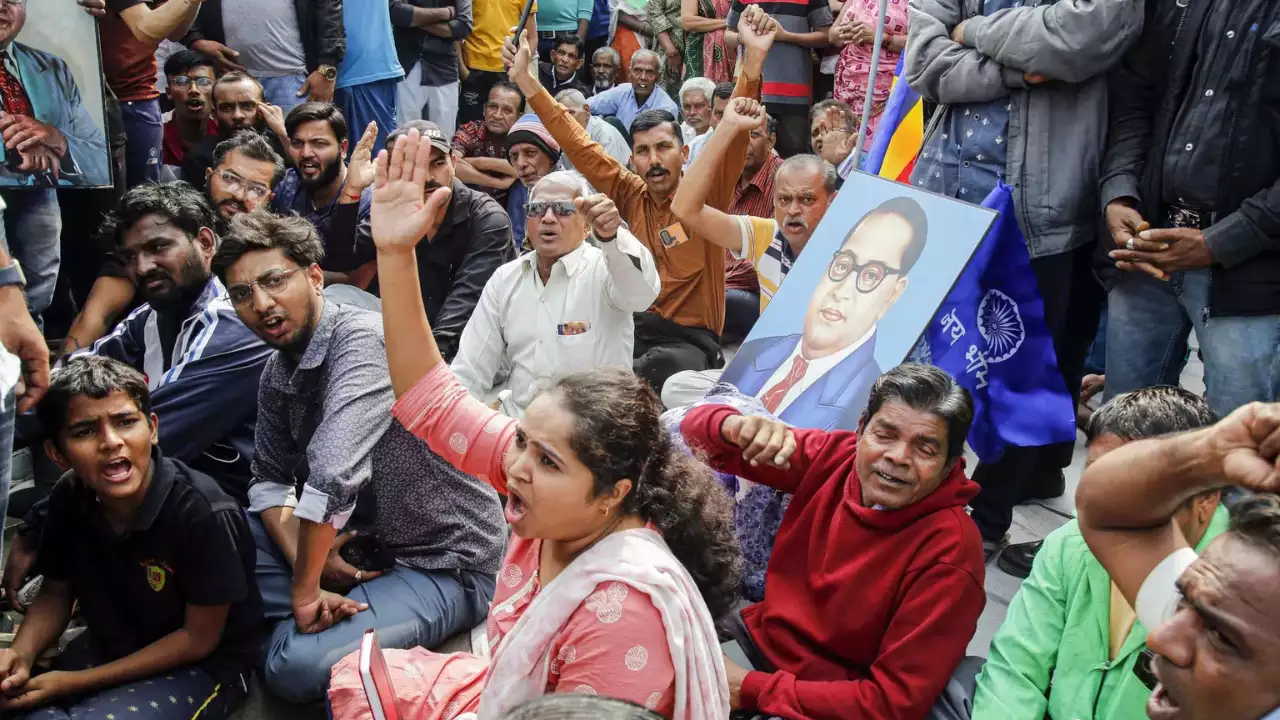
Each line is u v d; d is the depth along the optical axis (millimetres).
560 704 899
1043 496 3680
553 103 4457
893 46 5918
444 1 6969
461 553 2912
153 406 3094
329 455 2633
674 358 4312
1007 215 2646
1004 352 2756
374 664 1893
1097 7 2906
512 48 4406
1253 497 1202
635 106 7719
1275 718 1131
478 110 7777
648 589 1611
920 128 3689
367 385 2730
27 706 2406
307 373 2779
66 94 3639
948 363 2725
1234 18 2846
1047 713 2086
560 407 1640
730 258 5434
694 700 1631
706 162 3705
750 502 2574
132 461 2393
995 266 2701
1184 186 2939
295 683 2639
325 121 4422
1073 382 3619
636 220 4461
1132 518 1335
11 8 3488
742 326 5387
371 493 2873
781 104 6996
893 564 2178
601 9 9266
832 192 3695
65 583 2609
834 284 2834
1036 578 2193
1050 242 3176
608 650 1602
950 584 2119
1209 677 1157
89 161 3729
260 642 2738
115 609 2592
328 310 2803
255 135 4270
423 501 2867
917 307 2582
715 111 6129
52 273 4000
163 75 5895
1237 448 1181
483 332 3643
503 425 1983
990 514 3250
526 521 1676
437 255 4418
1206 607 1149
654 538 1716
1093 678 2008
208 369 3127
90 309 3926
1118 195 3057
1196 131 2910
